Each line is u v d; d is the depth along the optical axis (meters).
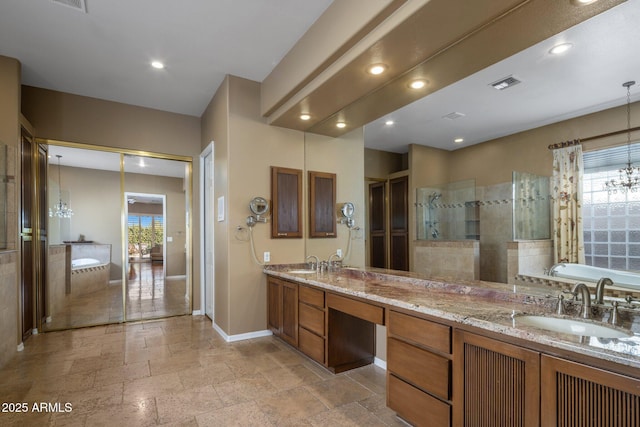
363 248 3.15
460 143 2.29
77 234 4.27
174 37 2.96
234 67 3.50
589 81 1.63
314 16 2.66
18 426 2.03
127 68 3.52
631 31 1.52
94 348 3.38
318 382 2.64
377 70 2.45
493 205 2.01
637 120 1.43
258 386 2.56
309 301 3.03
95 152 4.33
